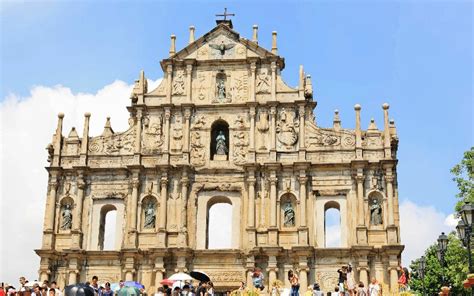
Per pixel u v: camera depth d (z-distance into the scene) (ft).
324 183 206.69
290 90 216.13
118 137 217.77
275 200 204.44
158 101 220.64
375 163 205.36
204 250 200.54
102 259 204.54
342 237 201.16
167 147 213.05
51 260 205.16
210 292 150.92
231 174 210.59
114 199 212.23
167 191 209.46
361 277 193.47
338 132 210.79
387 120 208.95
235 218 206.69
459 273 214.69
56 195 212.84
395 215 200.13
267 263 198.70
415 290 296.71
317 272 197.36
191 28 228.63
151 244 205.46
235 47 223.51
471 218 112.88
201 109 217.77
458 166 219.20
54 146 216.54
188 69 221.25
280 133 212.84
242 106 216.33
